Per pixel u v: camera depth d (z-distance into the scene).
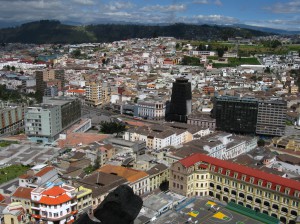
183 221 195.38
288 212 198.00
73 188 191.88
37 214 185.12
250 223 195.62
